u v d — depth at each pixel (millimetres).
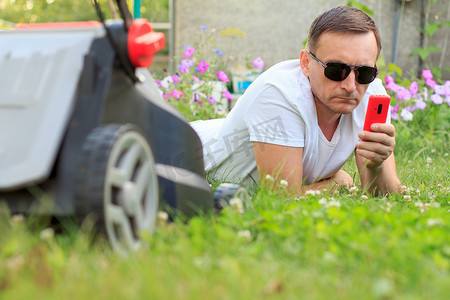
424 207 2053
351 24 2189
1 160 1301
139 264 1262
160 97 1818
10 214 1383
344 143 2543
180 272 1236
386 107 2291
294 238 1443
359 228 1583
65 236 1421
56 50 1457
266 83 2389
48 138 1316
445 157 4188
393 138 2309
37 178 1267
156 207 1520
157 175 1648
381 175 2527
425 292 1186
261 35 6770
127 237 1391
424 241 1434
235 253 1378
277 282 1177
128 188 1380
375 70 2227
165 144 1755
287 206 1858
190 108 4426
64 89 1391
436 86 4945
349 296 1142
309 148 2424
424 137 4637
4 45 1493
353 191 2322
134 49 1491
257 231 1588
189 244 1403
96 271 1238
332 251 1367
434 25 6242
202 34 6773
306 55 2357
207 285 1170
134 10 4160
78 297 1101
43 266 1236
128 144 1405
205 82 4723
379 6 6746
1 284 1191
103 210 1301
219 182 2547
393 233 1502
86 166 1311
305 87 2357
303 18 6730
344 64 2184
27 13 13094
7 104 1370
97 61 1452
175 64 6812
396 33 6828
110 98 1446
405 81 5250
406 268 1282
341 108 2262
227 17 6758
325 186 2531
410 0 6832
